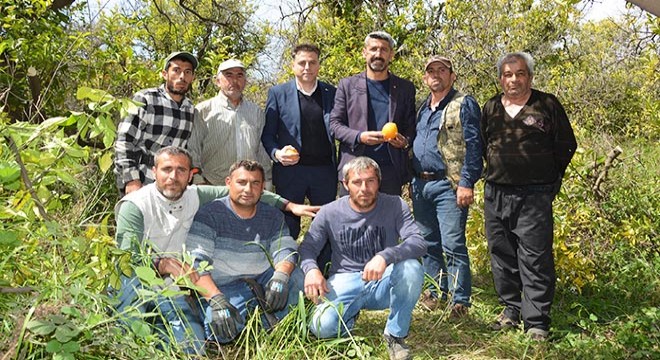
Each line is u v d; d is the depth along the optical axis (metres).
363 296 3.93
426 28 9.58
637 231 5.40
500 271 4.52
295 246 4.02
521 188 4.28
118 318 3.08
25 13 6.66
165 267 3.66
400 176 4.74
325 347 3.71
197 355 3.44
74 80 7.19
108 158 3.21
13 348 2.60
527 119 4.22
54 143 3.07
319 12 11.26
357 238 4.00
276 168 4.85
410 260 3.84
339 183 5.04
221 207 3.93
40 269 3.23
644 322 4.18
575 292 5.20
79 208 4.50
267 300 3.80
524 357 3.92
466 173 4.46
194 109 4.70
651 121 6.54
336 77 9.02
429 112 4.71
